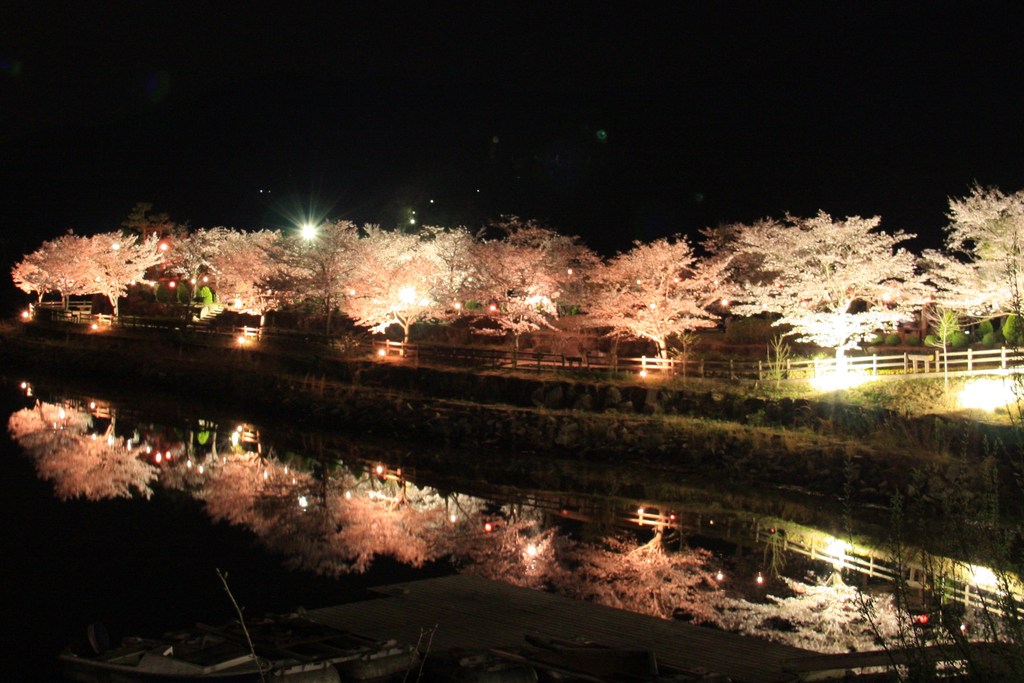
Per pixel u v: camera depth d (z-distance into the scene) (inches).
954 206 1212.5
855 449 1039.0
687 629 527.8
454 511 967.6
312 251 1905.8
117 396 1845.5
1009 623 286.2
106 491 1034.7
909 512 841.5
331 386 1643.7
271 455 1279.5
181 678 423.5
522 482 1112.2
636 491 1061.1
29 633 595.8
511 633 516.7
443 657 453.7
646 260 1443.2
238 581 705.6
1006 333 690.2
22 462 1187.9
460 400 1470.2
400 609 560.7
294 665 429.7
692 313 1478.8
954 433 1000.9
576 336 1705.2
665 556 790.5
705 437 1163.9
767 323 1641.2
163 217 2970.0
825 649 552.1
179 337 2190.0
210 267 2561.5
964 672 312.0
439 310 1772.9
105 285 2551.7
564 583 705.0
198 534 855.7
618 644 500.4
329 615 546.6
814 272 1307.8
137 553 786.8
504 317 1690.5
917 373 1248.2
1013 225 1096.8
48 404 1720.0
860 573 730.8
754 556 789.9
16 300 3371.1
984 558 312.0
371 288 1774.1
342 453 1295.5
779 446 1102.4
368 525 900.6
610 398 1333.7
